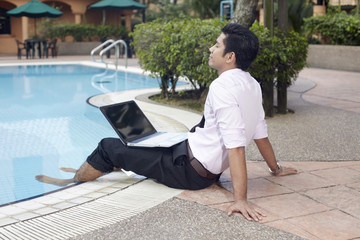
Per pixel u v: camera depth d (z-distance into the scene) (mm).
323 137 5109
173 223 2697
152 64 7852
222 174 3645
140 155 3260
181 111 6914
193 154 3104
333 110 6973
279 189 3287
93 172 3480
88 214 2877
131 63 17312
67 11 25312
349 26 13477
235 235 2527
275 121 6098
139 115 3662
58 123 6559
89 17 25391
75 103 8344
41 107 7930
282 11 6391
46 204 3113
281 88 6562
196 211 2873
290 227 2629
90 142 5465
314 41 15430
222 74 2930
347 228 2619
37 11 19516
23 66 16266
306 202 3027
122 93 9203
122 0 21781
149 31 8047
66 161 4691
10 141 5488
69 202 3119
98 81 12062
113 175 3789
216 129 2984
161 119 6199
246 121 2947
